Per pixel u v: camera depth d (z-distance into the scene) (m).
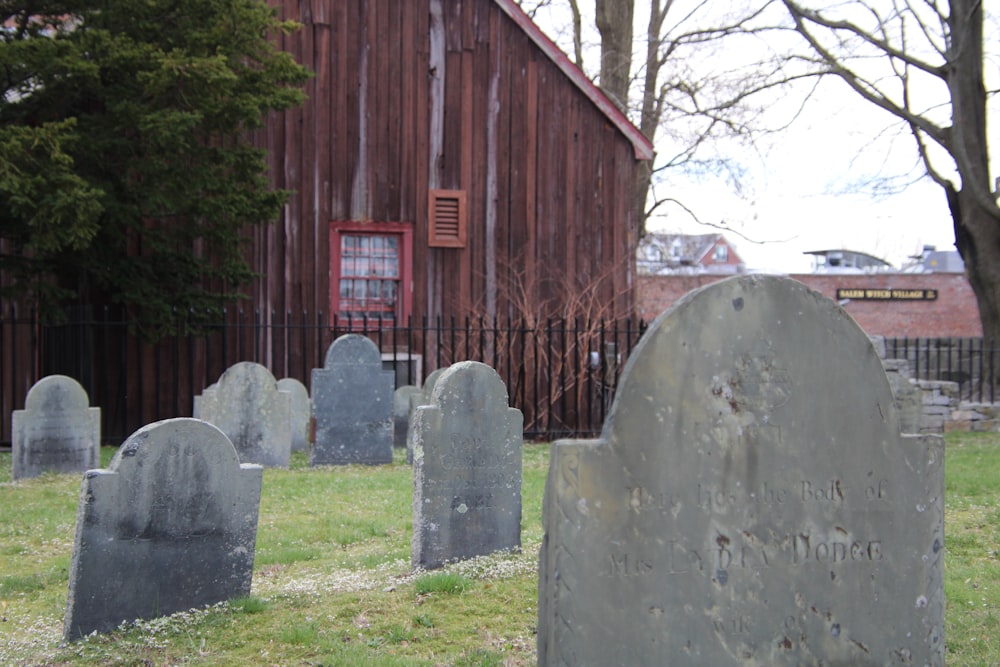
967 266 21.44
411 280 18.66
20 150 12.25
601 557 4.26
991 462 12.91
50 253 14.78
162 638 5.84
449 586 6.71
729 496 4.47
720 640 4.44
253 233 18.03
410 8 18.77
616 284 19.48
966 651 5.57
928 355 20.72
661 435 4.37
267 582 7.27
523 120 19.16
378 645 5.69
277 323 18.09
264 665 5.41
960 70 19.98
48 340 17.03
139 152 14.65
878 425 4.75
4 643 5.84
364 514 10.10
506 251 19.05
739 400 4.50
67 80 13.83
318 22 18.33
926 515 4.84
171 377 17.62
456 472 7.71
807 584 4.59
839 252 56.84
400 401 16.16
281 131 18.14
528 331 17.77
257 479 6.62
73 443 12.35
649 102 29.12
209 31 14.56
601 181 19.50
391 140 18.64
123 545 6.03
